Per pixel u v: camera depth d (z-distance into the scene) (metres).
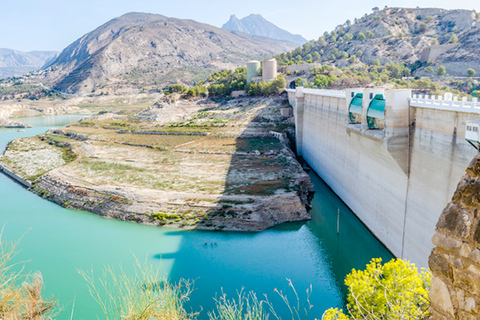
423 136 39.66
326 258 50.50
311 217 64.81
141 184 79.44
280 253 52.66
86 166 95.19
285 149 101.25
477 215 8.59
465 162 32.16
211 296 42.28
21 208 75.31
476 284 8.41
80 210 73.06
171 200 69.75
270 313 38.97
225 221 62.81
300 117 108.75
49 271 49.16
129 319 11.24
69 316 38.38
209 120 144.38
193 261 50.94
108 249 55.69
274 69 179.88
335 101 73.38
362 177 58.22
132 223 65.69
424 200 39.22
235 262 50.41
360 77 148.75
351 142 63.41
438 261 9.40
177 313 12.20
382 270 25.81
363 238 55.19
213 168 89.06
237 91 180.38
